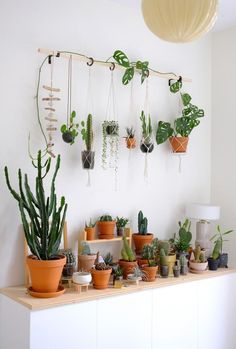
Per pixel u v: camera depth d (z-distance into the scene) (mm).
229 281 2961
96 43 2764
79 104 2678
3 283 2396
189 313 2709
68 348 2162
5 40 2398
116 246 2854
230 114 3270
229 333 2961
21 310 2127
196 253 2883
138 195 2973
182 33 1618
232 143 3254
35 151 2502
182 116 3129
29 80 2482
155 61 3072
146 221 2881
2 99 2387
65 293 2275
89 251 2549
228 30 3291
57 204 2582
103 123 2754
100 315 2287
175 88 3092
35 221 2256
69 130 2525
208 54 3385
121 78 2877
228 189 3275
